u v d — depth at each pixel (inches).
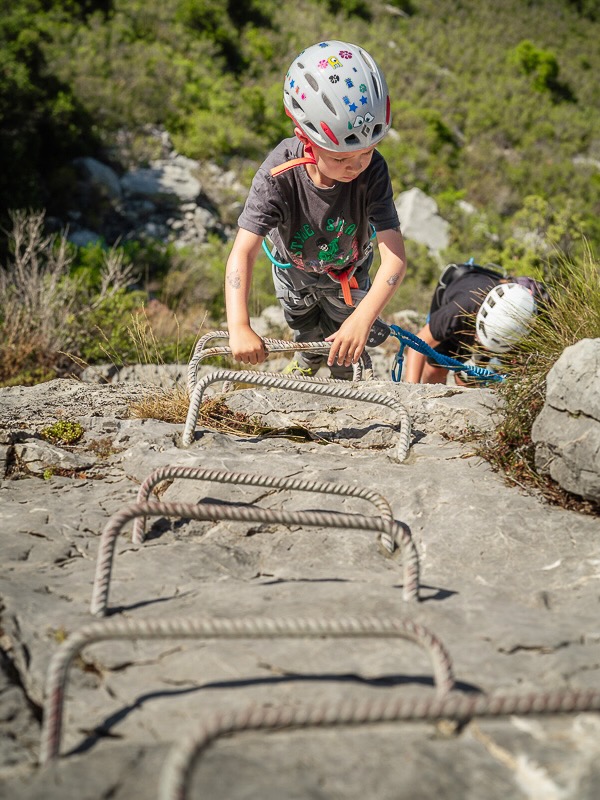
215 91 947.3
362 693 66.7
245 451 130.3
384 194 134.4
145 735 63.1
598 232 575.5
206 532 107.7
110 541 85.4
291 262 151.6
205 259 655.1
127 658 74.8
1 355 287.3
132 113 810.2
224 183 799.7
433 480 118.5
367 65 122.0
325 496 113.7
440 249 756.0
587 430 110.0
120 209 697.0
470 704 53.3
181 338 355.9
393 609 81.1
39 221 390.0
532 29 1707.7
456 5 1686.8
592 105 1470.2
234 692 67.7
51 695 61.3
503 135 1195.3
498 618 81.4
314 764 56.9
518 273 417.1
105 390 159.6
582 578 95.0
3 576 93.0
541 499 115.8
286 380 132.0
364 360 181.9
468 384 189.8
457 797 53.8
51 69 756.6
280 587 90.4
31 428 137.1
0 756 61.8
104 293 359.9
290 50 1188.5
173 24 1059.9
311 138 123.3
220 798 52.7
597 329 131.6
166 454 125.9
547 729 61.5
